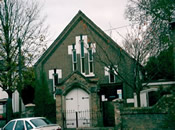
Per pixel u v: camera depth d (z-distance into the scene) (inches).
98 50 1067.3
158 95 964.6
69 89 944.9
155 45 887.7
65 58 1138.7
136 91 800.3
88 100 927.0
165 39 904.3
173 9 932.0
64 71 1134.4
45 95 1139.3
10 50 835.4
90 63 1092.5
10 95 865.5
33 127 588.7
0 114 1013.8
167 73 985.5
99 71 1067.3
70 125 933.2
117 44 976.3
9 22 834.8
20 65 839.7
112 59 1037.2
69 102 946.1
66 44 1141.7
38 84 1156.5
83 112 924.0
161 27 931.3
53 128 611.2
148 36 866.8
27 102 1380.4
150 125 667.4
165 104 653.9
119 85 1011.9
